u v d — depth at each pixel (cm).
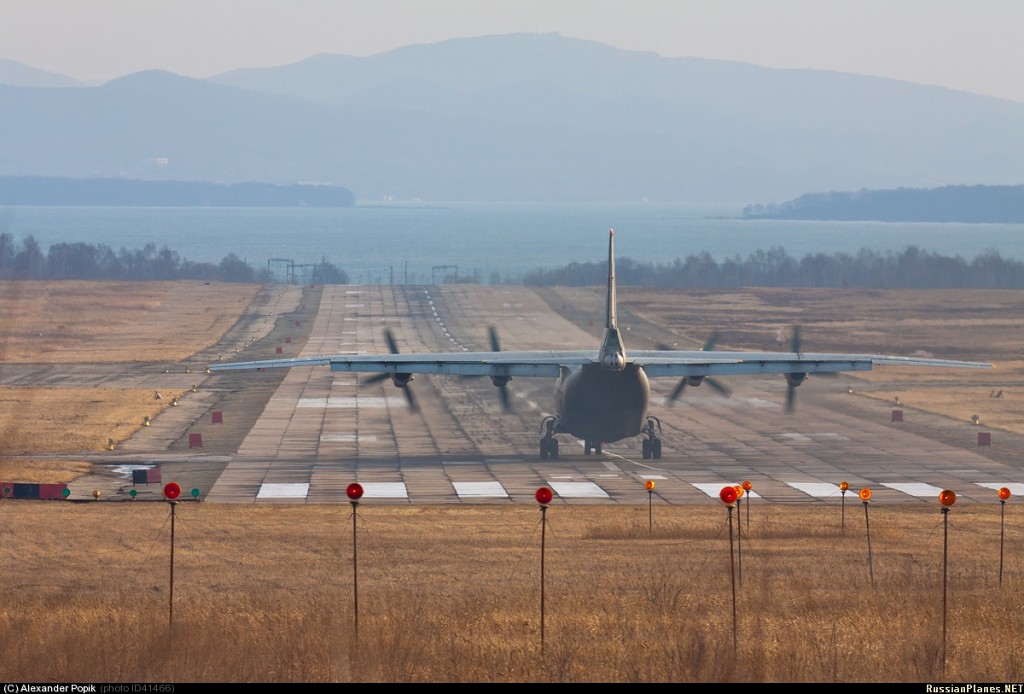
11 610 11488
